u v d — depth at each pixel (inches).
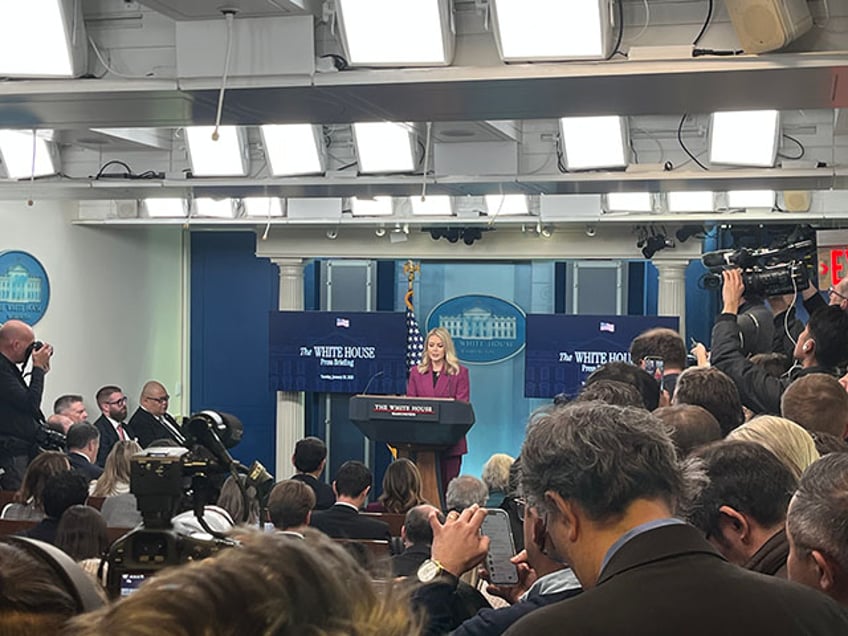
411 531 138.1
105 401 386.9
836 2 144.8
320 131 271.4
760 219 379.9
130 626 26.2
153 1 153.9
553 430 64.1
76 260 441.1
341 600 28.6
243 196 323.0
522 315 488.4
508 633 55.7
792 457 96.2
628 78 155.9
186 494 66.6
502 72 157.2
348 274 501.7
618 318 425.1
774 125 245.9
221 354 528.1
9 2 167.0
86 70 171.8
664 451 62.8
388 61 157.9
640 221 397.1
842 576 65.2
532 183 279.6
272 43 162.7
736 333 156.6
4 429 261.3
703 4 151.3
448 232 457.4
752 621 53.5
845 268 254.2
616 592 55.5
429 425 249.8
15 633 34.2
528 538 81.9
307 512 164.4
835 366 152.7
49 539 164.6
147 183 296.8
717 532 79.9
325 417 502.9
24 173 302.4
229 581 27.6
